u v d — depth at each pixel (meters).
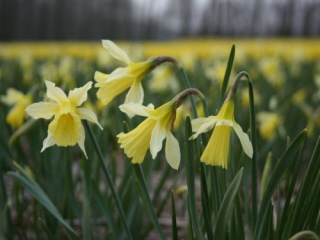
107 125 0.94
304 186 0.50
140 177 0.52
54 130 0.48
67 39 11.20
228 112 0.46
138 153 0.47
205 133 0.53
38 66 2.66
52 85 0.48
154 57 0.52
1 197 0.76
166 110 0.47
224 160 0.46
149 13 10.79
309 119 1.27
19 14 11.19
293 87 1.94
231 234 0.54
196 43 6.22
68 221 0.78
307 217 0.52
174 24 10.98
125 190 0.74
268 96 1.60
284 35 10.12
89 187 0.69
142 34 10.80
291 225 0.51
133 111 0.47
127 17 10.94
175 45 5.52
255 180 0.53
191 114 1.01
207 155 0.46
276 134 1.17
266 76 1.83
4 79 1.83
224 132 0.46
